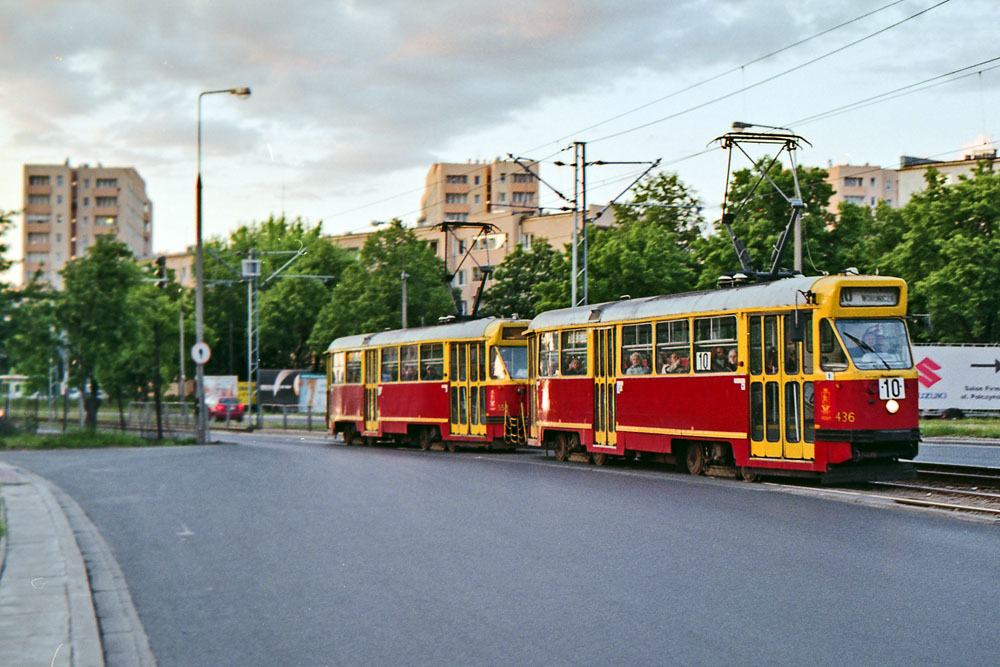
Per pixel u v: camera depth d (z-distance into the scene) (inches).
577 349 950.4
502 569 396.8
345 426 1475.1
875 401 664.4
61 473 879.1
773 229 1824.6
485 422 1131.9
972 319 1967.3
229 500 638.5
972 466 757.9
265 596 360.8
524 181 4817.9
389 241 2952.8
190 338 3395.7
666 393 819.4
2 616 325.4
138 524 545.6
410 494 653.9
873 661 261.7
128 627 320.8
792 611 317.1
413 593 358.0
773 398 717.3
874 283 690.2
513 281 2773.1
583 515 540.4
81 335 1483.8
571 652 277.6
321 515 559.8
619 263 2037.4
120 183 5556.1
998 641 278.2
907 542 438.6
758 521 506.6
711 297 782.5
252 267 2278.5
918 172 4072.3
